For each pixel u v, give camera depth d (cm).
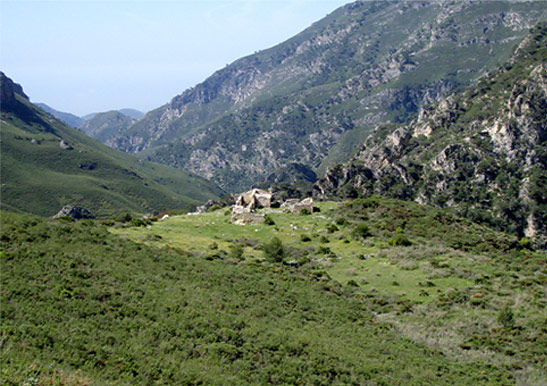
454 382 2655
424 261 5256
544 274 4816
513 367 2881
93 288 3022
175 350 2428
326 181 17162
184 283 3644
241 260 5181
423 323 3622
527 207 13512
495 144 16125
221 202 15900
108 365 2128
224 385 2145
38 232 3962
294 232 6850
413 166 17062
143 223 7075
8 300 2620
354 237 6306
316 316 3566
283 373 2395
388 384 2486
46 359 2050
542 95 16000
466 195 14788
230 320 2986
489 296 4078
